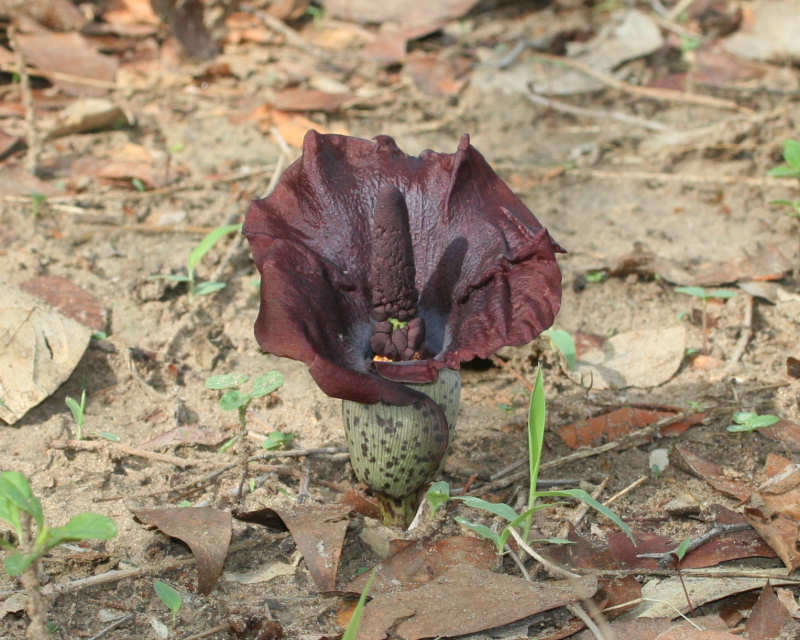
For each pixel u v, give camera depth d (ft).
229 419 24.56
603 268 29.76
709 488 22.16
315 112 38.91
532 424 18.34
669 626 18.03
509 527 18.81
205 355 26.58
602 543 20.45
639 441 23.45
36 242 30.53
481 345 17.95
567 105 40.06
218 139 37.09
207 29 43.11
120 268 29.73
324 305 18.94
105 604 18.85
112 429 24.06
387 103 39.78
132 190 33.81
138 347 26.73
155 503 21.58
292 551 20.33
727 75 41.47
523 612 17.72
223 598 19.17
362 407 19.07
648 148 37.01
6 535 20.34
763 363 26.43
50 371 24.62
